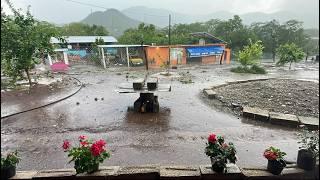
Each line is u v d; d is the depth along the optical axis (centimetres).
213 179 469
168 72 2138
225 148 475
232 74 2188
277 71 2575
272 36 4875
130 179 474
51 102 1162
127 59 2620
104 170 484
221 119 924
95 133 792
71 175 466
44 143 718
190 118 935
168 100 1216
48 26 1565
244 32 4516
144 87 1012
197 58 3117
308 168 482
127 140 733
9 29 1311
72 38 3575
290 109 1028
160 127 838
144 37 3812
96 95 1327
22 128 841
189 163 593
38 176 467
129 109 1050
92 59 2950
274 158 468
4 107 1079
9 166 467
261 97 1238
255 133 786
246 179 465
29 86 1518
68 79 1806
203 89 1416
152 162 600
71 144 709
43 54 1561
